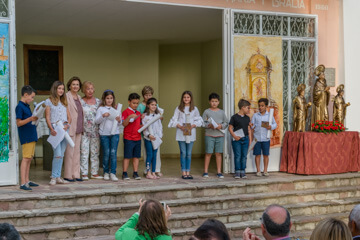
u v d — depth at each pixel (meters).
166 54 12.64
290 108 9.20
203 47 12.47
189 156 8.08
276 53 8.98
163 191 6.96
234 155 8.21
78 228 5.96
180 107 8.09
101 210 6.30
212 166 10.18
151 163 8.12
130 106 7.95
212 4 8.55
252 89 8.80
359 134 9.53
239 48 8.72
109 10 8.73
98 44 11.66
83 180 7.73
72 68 11.38
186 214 6.72
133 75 11.95
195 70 12.58
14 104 7.12
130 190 6.75
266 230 3.12
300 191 7.87
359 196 8.34
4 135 7.03
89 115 7.78
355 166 8.92
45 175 8.53
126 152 7.86
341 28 9.62
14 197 6.11
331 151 8.63
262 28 8.97
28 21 9.55
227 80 8.69
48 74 11.15
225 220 6.88
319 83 9.07
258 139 8.45
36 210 6.09
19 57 10.81
